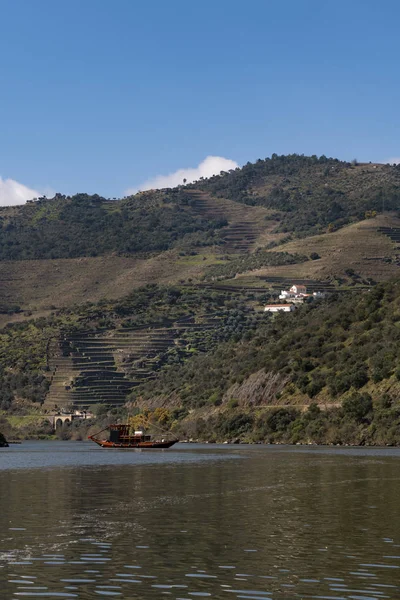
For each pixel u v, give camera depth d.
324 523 81.31
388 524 80.44
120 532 75.75
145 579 57.44
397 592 54.22
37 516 86.19
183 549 67.56
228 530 77.00
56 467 160.75
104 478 132.88
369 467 150.75
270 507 93.44
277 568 60.69
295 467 151.88
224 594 53.66
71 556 64.69
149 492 109.94
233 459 179.00
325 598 52.78
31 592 54.00
